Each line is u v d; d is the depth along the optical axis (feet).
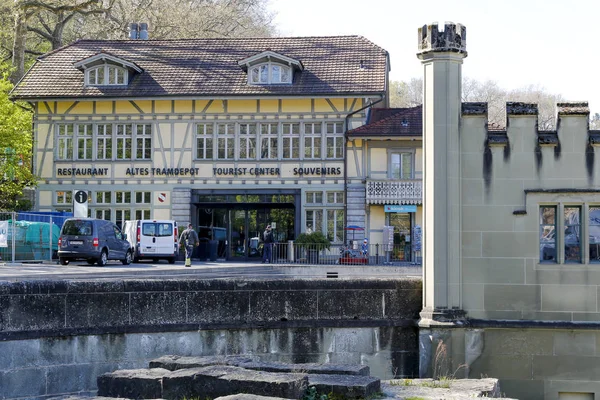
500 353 61.31
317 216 173.78
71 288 55.21
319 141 173.99
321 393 41.57
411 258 160.86
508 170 62.23
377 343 62.23
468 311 62.03
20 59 193.06
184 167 176.55
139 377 43.47
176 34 226.38
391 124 171.42
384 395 42.60
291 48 186.50
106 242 134.72
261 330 60.80
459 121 62.49
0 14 205.16
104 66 178.29
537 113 62.18
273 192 174.50
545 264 61.93
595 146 61.93
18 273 100.17
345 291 62.13
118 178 177.78
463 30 63.00
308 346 61.41
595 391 61.16
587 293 61.82
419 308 62.95
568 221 62.44
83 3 191.72
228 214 176.35
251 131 175.63
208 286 59.82
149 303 58.13
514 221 62.18
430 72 62.85
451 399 41.75
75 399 39.73
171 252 154.20
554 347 61.52
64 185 178.60
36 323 53.57
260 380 40.65
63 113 178.91
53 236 140.67
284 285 61.31
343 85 172.76
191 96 174.50
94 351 55.98
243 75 178.29
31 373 53.16
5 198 180.14
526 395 61.31
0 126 170.30
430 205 62.23
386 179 170.40
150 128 177.78
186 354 58.95
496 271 61.93
